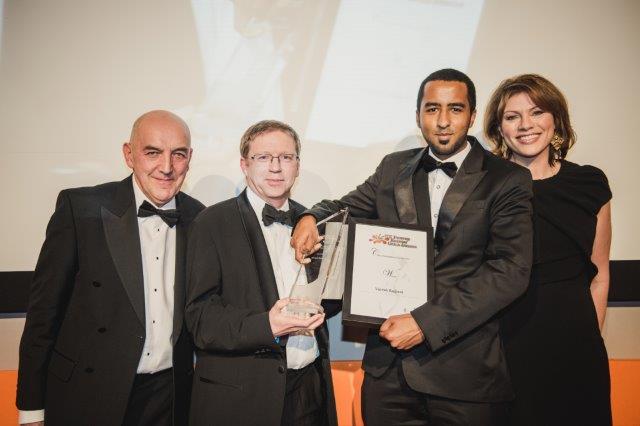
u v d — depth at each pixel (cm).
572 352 158
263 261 148
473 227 144
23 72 194
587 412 157
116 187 158
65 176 195
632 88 215
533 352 158
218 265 147
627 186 215
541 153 174
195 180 200
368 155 207
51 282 143
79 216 149
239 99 202
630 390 214
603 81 214
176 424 151
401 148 208
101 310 144
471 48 210
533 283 162
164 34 199
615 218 215
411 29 208
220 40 201
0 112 193
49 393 143
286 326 132
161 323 154
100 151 197
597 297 177
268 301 145
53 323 143
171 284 158
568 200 167
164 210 156
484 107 211
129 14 198
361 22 207
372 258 148
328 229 155
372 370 151
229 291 146
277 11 203
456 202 147
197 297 144
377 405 150
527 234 142
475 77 211
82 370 142
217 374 141
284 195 160
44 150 194
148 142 151
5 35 193
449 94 151
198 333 141
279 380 139
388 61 208
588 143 214
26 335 142
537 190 168
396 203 156
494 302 136
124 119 198
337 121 206
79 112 196
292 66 204
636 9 216
